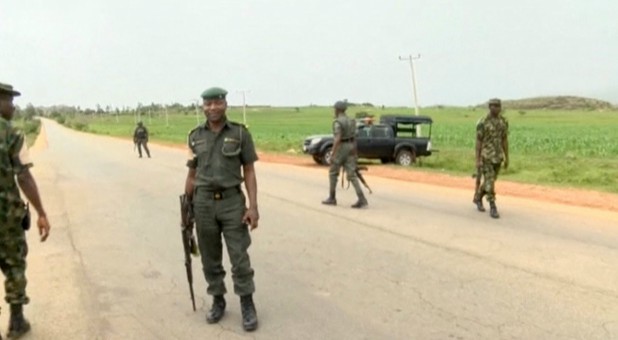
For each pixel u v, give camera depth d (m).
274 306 4.83
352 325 4.36
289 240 7.29
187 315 4.65
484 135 8.69
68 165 21.31
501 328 4.24
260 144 33.16
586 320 4.38
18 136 3.96
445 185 12.95
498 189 12.09
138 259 6.47
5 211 3.93
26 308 4.83
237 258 4.30
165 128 85.94
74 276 5.78
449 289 5.18
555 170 15.69
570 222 8.26
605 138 38.31
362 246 6.89
